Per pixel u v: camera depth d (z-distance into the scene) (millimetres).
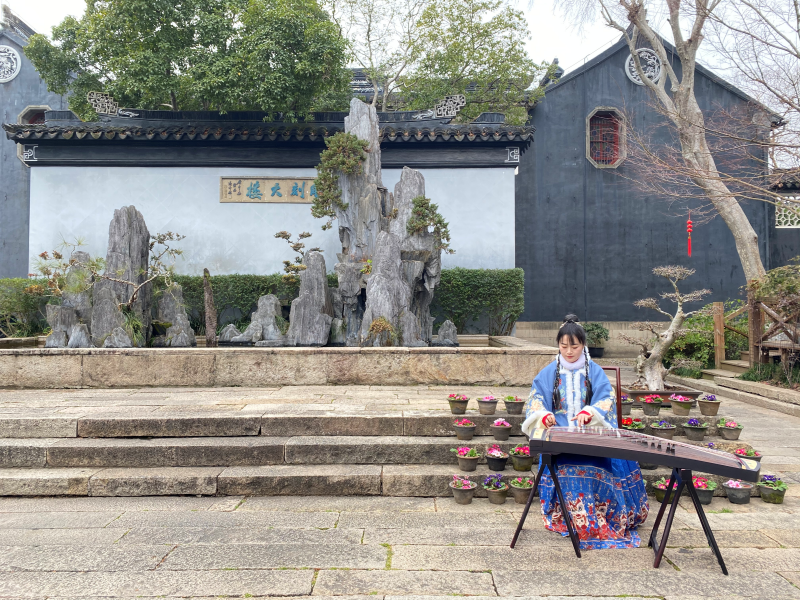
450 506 4391
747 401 8820
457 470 4762
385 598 2982
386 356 7164
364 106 10734
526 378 7094
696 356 11367
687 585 3143
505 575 3246
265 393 6590
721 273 15883
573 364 4113
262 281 11891
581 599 2984
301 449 4914
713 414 5465
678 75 16047
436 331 11922
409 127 12805
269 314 9648
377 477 4629
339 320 9461
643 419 5336
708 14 8953
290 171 12727
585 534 3650
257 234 12672
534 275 16094
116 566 3342
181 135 12172
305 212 12711
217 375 7102
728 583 3164
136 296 8836
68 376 7031
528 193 16172
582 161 16156
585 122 16156
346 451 4934
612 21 11773
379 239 8938
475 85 15797
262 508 4332
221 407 5746
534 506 4379
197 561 3406
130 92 11828
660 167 11008
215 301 11914
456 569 3318
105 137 12109
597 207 16109
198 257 12594
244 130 12148
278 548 3594
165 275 9555
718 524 4047
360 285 9586
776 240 15867
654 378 6645
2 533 3852
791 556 3514
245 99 11914
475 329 12250
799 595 3037
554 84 16203
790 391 8242
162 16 11719
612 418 3939
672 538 3795
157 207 12609
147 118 12625
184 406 5809
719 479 4691
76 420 5227
